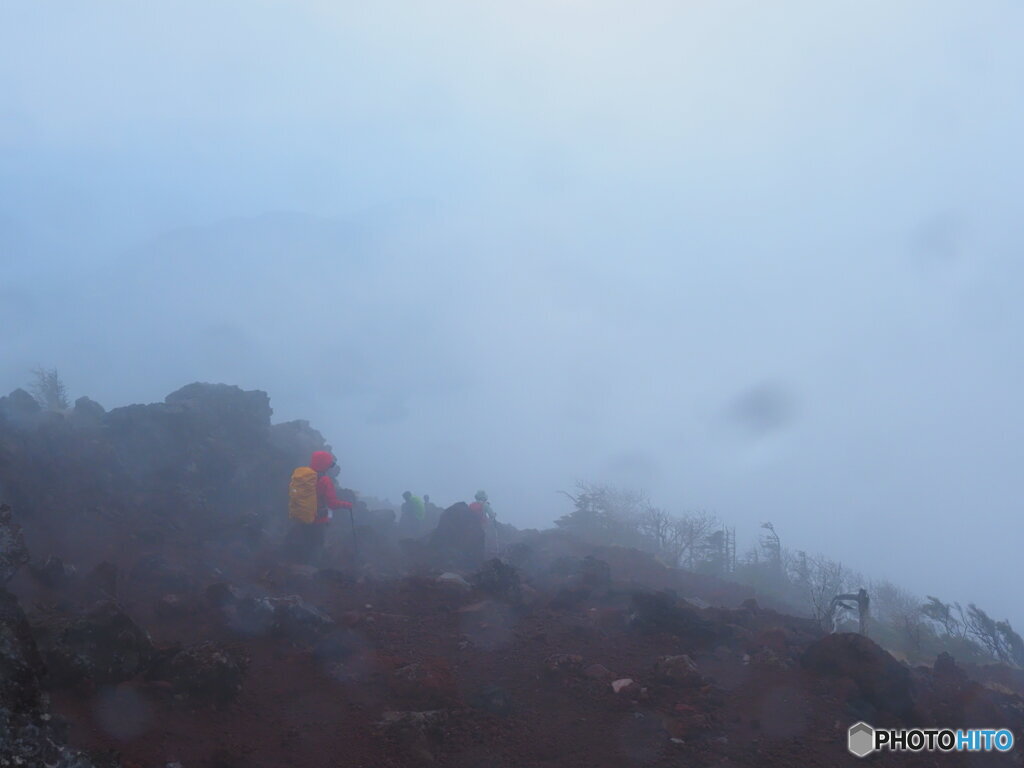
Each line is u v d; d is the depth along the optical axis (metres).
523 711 7.21
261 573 11.47
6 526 6.63
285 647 8.20
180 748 6.12
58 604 8.25
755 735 6.87
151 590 9.95
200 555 11.93
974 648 14.33
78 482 12.78
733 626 9.33
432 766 6.27
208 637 8.32
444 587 10.48
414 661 8.09
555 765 6.35
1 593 5.51
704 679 7.86
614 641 8.95
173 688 6.74
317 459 13.06
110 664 6.76
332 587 10.93
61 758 4.58
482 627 9.24
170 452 15.09
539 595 11.03
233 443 16.56
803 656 8.31
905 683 7.68
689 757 6.47
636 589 11.62
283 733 6.57
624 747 6.60
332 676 7.60
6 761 4.35
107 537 11.61
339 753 6.31
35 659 5.30
